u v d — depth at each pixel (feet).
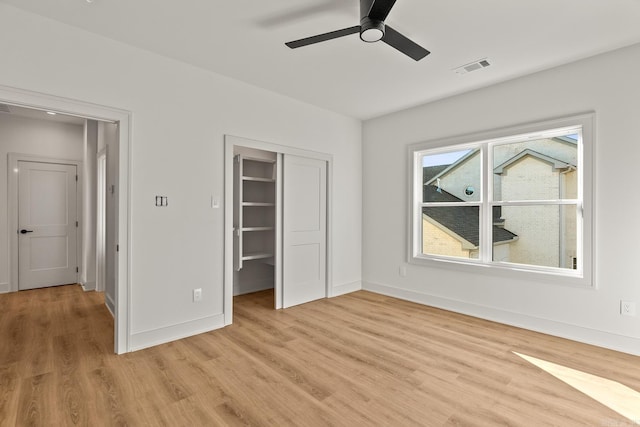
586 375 7.70
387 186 14.90
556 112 10.05
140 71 9.12
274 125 12.36
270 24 7.97
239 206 13.16
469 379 7.54
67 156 16.52
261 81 11.35
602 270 9.26
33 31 7.53
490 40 8.52
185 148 10.00
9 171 15.01
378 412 6.31
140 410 6.31
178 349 9.11
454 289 12.63
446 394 6.93
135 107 9.04
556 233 10.52
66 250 16.60
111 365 8.11
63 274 16.51
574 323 9.78
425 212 13.89
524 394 6.92
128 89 8.91
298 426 5.90
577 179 10.09
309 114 13.61
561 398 6.77
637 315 8.73
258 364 8.25
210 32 8.31
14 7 7.29
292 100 12.98
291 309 12.86
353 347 9.31
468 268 12.16
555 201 10.44
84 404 6.47
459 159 12.87
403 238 14.30
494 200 11.84
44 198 15.97
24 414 6.12
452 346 9.37
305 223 13.75
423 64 9.96
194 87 10.19
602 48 8.92
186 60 9.84
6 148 14.96
